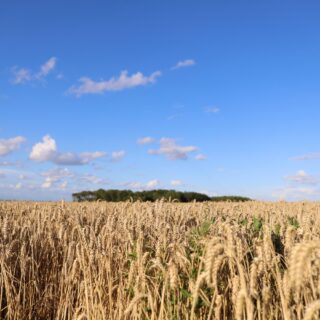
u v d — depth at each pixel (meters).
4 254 8.10
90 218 11.59
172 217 10.59
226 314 5.22
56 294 8.34
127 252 7.30
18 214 12.86
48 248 9.38
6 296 7.50
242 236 5.66
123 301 6.61
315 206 15.72
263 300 4.08
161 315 5.12
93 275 7.26
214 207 13.41
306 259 2.91
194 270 5.50
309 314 2.92
